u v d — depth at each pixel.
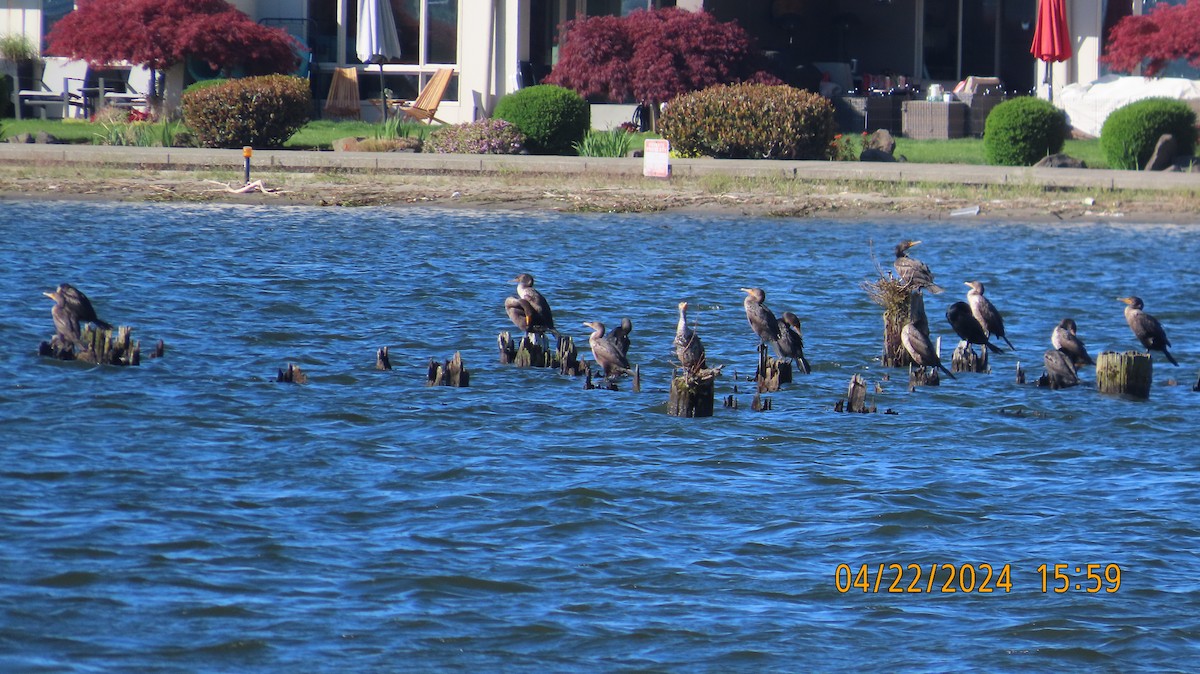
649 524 12.38
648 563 11.52
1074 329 18.34
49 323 19.73
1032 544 12.07
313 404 16.02
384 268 24.66
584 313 21.61
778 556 11.76
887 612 10.70
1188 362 19.36
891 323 18.59
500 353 18.45
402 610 10.53
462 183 33.78
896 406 16.55
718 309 21.95
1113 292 23.66
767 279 24.25
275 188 32.88
